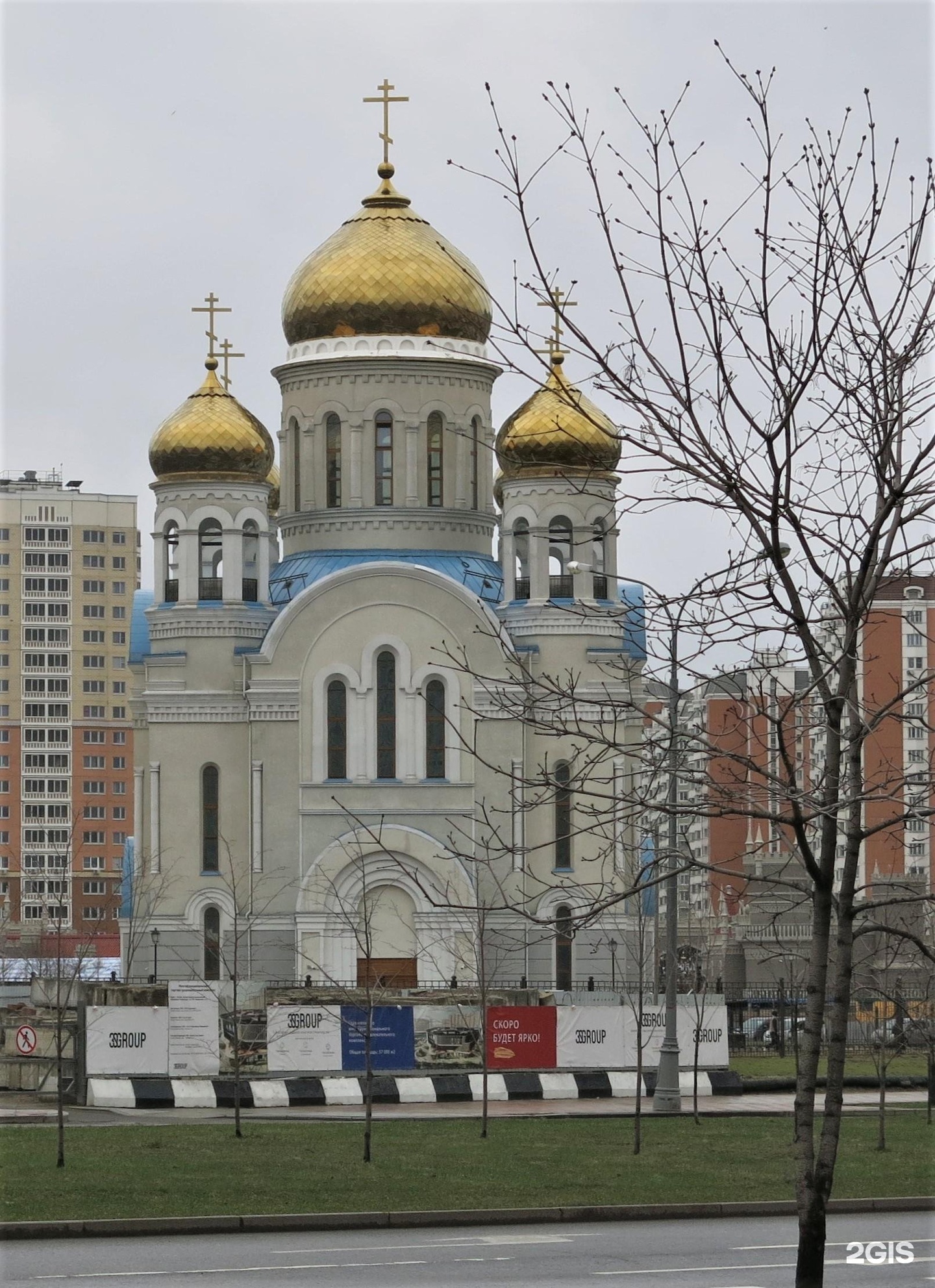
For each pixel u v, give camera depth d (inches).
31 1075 2564.0
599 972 3481.8
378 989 2957.7
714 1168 1796.3
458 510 3742.6
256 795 3550.7
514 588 3612.2
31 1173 1681.8
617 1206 1556.3
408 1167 1775.3
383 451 3742.6
